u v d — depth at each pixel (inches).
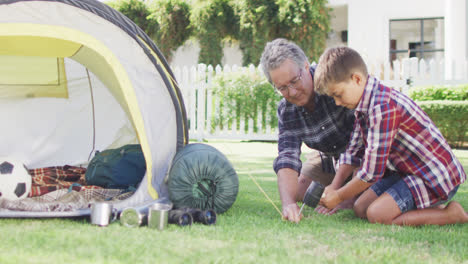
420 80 301.9
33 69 139.7
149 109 96.3
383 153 78.1
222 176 88.3
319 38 422.3
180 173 87.0
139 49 95.9
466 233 76.1
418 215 83.2
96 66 121.5
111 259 56.0
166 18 454.6
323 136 100.0
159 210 74.4
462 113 265.4
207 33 436.8
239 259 57.2
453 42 372.8
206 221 79.3
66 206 83.3
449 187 83.5
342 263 56.5
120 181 112.3
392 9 409.4
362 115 81.7
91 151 149.1
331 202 83.8
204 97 318.7
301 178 112.5
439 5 403.2
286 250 62.3
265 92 311.6
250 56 421.7
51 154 144.6
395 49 421.7
